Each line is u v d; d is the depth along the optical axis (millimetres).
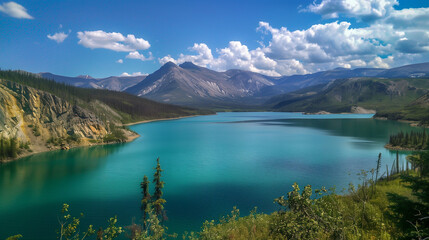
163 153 148375
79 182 90938
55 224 58312
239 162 123750
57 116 180875
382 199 31609
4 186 86375
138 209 66500
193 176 98562
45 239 51656
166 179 94750
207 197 75625
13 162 124188
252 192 79938
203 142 191750
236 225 31828
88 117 193500
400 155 138625
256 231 28656
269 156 138250
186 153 148250
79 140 173625
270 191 80875
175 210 65812
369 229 24281
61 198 75000
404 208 19766
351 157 134500
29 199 74250
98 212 64750
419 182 19203
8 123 145125
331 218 20938
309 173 102688
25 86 175625
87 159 131500
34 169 110500
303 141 194250
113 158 134125
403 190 35000
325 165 116562
